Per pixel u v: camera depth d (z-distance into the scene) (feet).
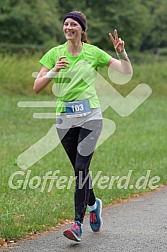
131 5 231.09
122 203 47.42
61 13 222.07
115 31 35.04
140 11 234.17
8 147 73.97
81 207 34.42
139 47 256.11
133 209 44.80
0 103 113.19
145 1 272.92
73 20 34.81
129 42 233.76
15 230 36.37
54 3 211.61
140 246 33.99
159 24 278.67
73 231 34.09
